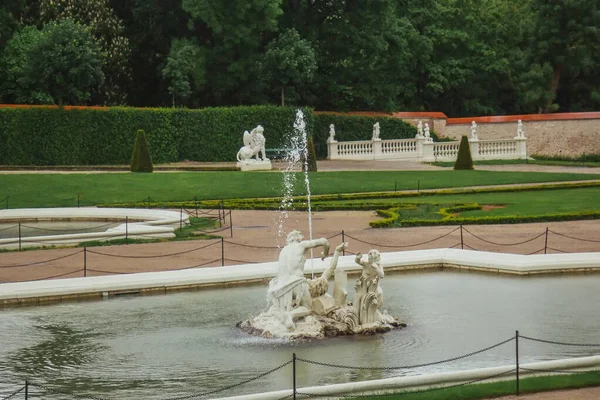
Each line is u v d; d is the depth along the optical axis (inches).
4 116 2162.9
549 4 2866.6
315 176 1903.3
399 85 2915.8
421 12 2967.5
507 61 2997.0
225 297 885.2
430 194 1676.9
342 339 725.9
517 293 879.7
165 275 926.4
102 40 2477.9
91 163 2240.4
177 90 2487.7
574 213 1343.5
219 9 2468.0
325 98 2751.0
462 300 853.2
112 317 808.3
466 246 1117.1
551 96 2925.7
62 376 637.3
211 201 1588.3
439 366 646.5
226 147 2380.7
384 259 1003.9
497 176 1935.3
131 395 592.1
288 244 765.3
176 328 767.1
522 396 557.3
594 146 2554.1
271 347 705.6
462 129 2684.5
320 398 565.3
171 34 2704.2
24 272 986.7
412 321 776.9
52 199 1632.6
